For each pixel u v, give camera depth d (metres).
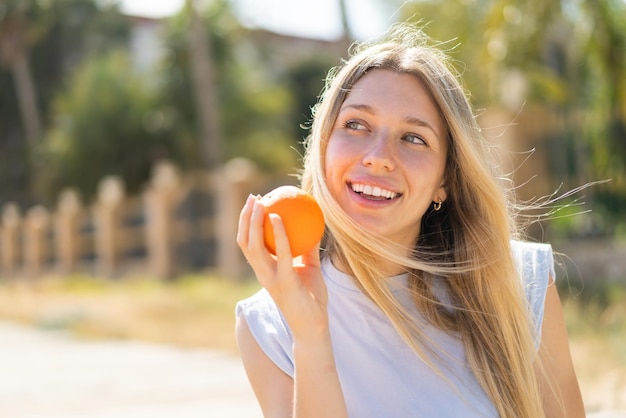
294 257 2.05
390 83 2.21
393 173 2.17
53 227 20.44
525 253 2.55
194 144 22.72
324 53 32.88
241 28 23.45
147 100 22.69
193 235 15.48
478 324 2.33
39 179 24.28
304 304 1.99
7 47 28.52
